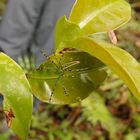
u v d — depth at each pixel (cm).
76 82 19
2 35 63
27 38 63
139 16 103
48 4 59
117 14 19
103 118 79
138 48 98
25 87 16
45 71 19
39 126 80
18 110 16
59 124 84
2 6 87
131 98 89
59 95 19
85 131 83
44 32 60
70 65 18
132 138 81
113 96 88
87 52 17
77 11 18
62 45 17
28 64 63
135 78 15
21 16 61
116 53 15
